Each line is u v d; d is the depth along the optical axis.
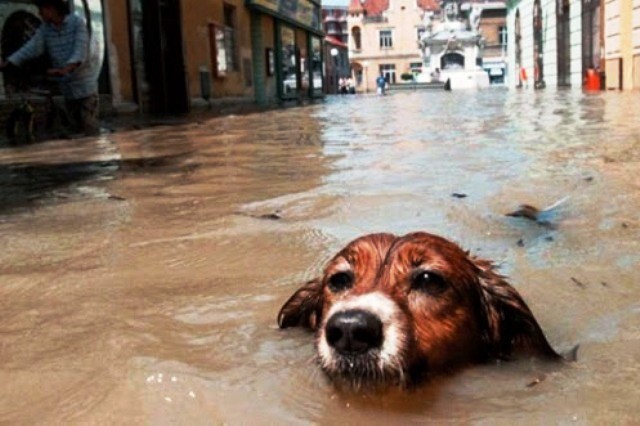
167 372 2.24
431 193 5.11
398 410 2.01
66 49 11.83
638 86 23.16
